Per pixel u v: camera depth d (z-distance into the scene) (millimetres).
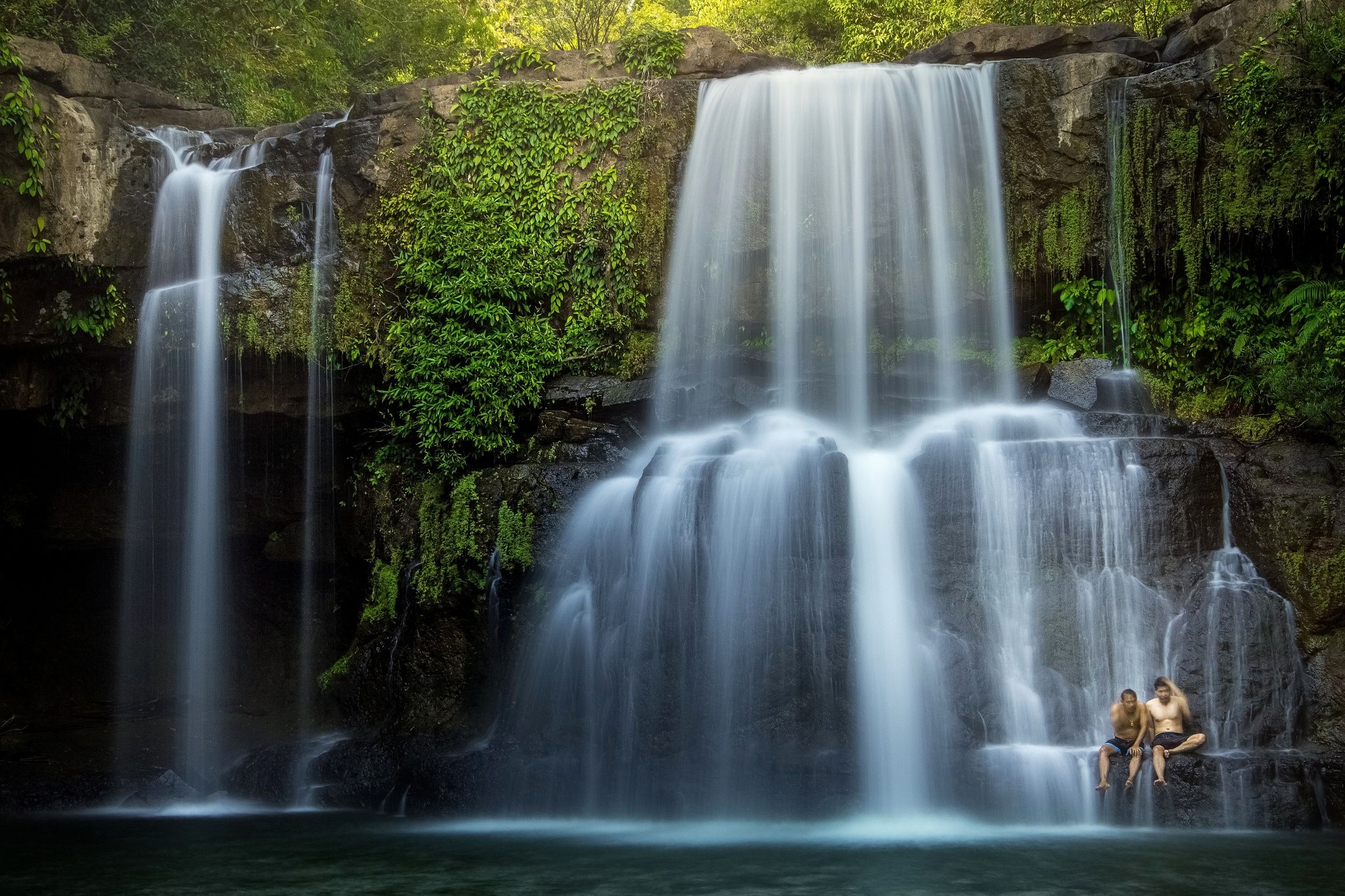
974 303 19406
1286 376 16641
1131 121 18766
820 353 19656
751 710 14523
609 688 15258
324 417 20438
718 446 17281
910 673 14508
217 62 27656
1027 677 14672
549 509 16453
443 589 16969
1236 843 11984
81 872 11500
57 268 19250
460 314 19703
